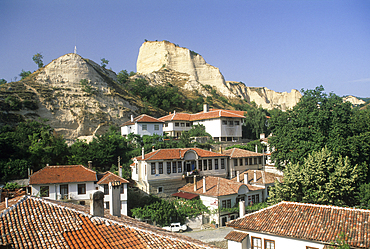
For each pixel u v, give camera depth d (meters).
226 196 41.41
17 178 49.34
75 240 14.41
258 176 49.72
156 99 118.25
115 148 60.25
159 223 38.88
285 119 53.78
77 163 55.66
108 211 22.50
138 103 106.25
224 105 152.88
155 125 72.38
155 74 164.38
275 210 24.81
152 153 47.75
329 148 42.91
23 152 53.34
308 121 48.09
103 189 41.72
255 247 23.28
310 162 35.75
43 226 14.91
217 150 67.62
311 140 46.59
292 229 21.69
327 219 21.77
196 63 183.12
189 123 85.62
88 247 14.05
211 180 46.22
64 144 60.41
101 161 57.34
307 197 34.06
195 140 69.81
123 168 55.19
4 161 49.66
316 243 20.28
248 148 68.44
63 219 15.88
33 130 63.97
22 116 74.31
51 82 89.81
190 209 40.94
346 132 45.00
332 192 32.72
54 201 18.83
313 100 52.59
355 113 60.78
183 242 16.44
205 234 36.56
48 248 13.38
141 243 15.34
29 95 79.69
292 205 24.86
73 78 92.75
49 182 41.16
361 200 32.28
